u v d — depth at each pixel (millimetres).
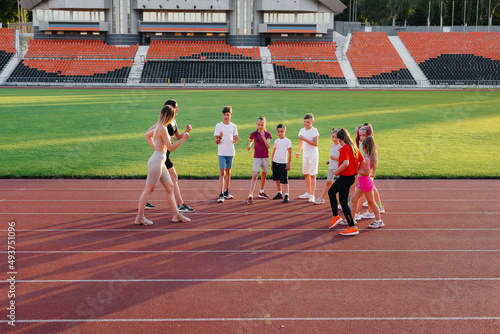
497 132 18750
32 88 46250
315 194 9922
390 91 45938
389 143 16266
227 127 8914
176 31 58219
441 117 23609
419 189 10398
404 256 6258
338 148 8695
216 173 11641
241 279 5453
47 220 7707
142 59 54938
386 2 70438
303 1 59094
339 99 34562
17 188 10031
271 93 41406
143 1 57219
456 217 8195
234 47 57906
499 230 7445
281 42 60750
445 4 71438
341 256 6230
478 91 46344
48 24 57094
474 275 5652
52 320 4461
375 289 5234
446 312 4734
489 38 59594
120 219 7812
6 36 57281
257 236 7027
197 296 5004
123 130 18547
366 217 8203
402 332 4348
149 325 4402
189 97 35406
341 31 68375
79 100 31750
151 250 6363
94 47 57094
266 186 10562
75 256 6102
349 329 4383
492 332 4371
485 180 11367
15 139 16172
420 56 57031
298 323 4473
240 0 59031
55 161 12750
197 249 6430
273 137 17172
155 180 7398
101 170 11719
